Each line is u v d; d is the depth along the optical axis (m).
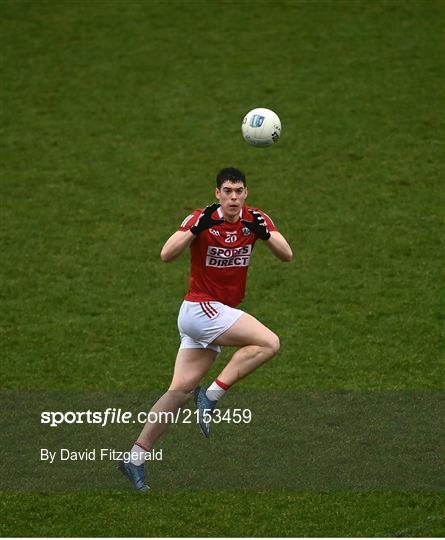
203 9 80.06
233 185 31.59
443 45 73.44
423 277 49.06
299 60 72.50
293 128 64.75
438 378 40.50
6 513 31.53
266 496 32.66
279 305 46.88
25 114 66.56
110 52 73.94
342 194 57.56
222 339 32.69
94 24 77.81
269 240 32.56
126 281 49.12
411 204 56.31
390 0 80.44
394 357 42.19
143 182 59.16
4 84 70.00
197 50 74.12
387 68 71.00
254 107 67.00
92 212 56.00
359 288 48.25
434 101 67.06
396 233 53.41
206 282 32.78
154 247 52.53
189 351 33.50
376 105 66.94
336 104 67.19
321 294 47.78
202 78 70.62
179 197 57.56
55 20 78.31
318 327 44.81
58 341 43.50
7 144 63.25
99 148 62.88
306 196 57.44
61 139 63.88
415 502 32.12
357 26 76.69
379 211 55.69
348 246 52.28
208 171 60.28
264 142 35.66
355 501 32.25
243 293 33.56
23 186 58.66
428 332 44.12
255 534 30.23
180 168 60.72
